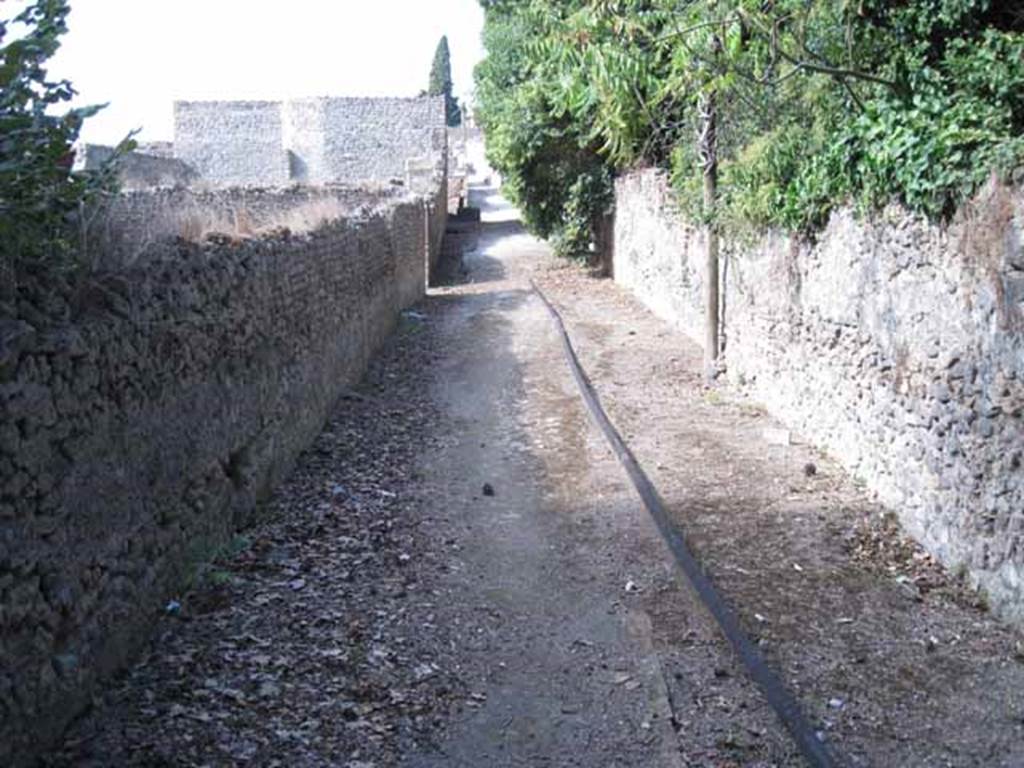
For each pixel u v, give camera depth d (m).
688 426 9.84
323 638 5.21
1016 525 5.44
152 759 4.00
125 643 4.77
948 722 4.58
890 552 6.60
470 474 8.34
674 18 7.39
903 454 6.98
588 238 24.50
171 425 5.42
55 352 4.05
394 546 6.61
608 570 6.27
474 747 4.31
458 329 16.06
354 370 11.68
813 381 9.01
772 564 6.36
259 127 38.00
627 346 14.37
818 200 8.51
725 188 11.16
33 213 4.05
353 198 23.64
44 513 3.98
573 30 7.68
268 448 7.45
